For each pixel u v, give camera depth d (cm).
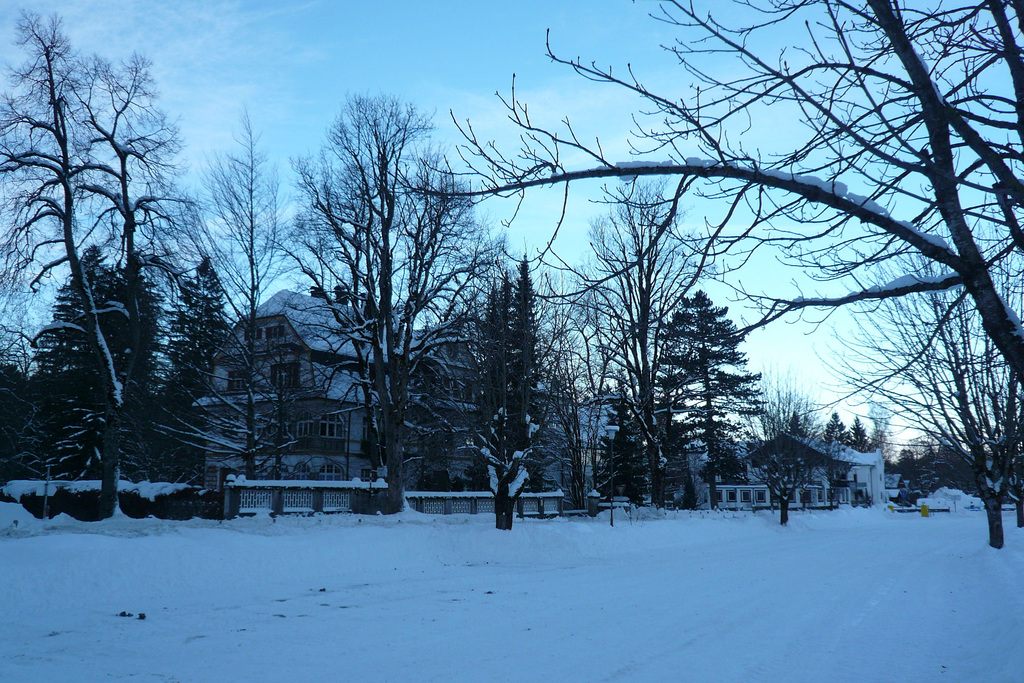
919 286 529
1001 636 1034
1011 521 5025
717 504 5684
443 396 3027
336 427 4953
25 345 4900
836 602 1383
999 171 474
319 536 2033
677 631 1076
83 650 943
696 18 486
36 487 3425
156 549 1619
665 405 3878
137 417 3928
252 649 947
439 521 2866
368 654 916
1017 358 489
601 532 2709
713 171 492
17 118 2402
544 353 2619
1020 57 532
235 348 3675
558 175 502
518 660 883
